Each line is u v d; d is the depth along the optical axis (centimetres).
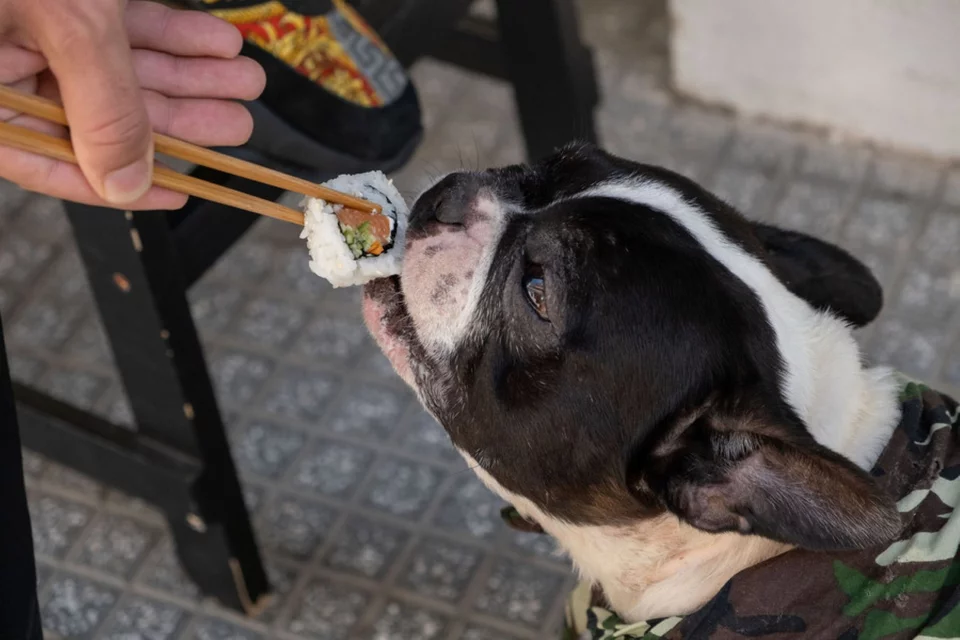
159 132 93
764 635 89
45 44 81
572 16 125
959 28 136
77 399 133
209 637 120
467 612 121
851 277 101
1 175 87
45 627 121
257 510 127
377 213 92
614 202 92
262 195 108
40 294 140
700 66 150
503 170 97
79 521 127
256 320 138
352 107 107
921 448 93
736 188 145
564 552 111
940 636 86
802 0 141
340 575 123
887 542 86
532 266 93
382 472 128
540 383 92
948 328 134
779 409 89
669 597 96
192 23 93
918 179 144
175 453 114
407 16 116
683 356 90
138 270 104
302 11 103
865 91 144
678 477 90
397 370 97
